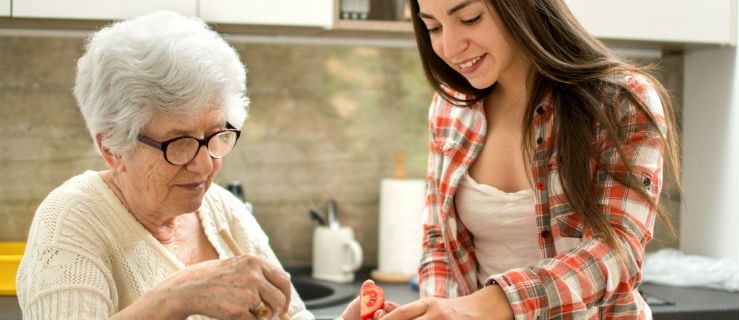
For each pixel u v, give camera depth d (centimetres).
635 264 127
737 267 245
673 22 245
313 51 262
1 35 243
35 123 248
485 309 117
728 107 255
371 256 271
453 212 159
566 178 135
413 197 256
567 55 139
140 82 114
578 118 136
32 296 116
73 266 117
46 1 215
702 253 266
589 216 130
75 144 250
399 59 269
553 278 121
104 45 117
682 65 277
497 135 156
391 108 270
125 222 127
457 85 157
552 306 119
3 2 213
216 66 118
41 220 123
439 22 140
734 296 232
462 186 158
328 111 265
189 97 115
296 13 227
